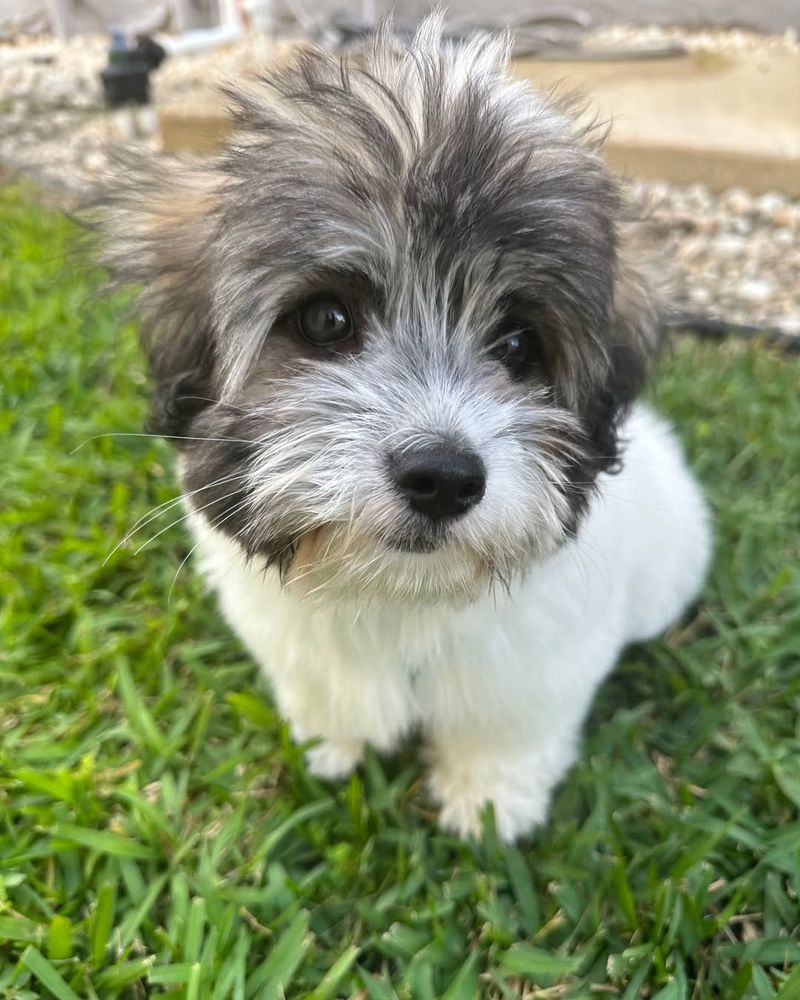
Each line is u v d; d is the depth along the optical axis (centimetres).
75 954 21
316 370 19
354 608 21
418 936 21
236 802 24
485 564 19
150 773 25
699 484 34
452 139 18
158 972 20
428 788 26
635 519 25
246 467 19
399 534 18
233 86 21
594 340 20
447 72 20
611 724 27
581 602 22
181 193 22
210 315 20
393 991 20
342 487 18
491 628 21
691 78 74
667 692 28
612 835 23
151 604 30
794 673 28
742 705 27
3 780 24
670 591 28
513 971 21
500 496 18
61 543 32
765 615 30
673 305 26
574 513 20
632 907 21
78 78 93
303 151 18
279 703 27
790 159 58
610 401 22
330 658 23
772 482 36
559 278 19
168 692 27
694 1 98
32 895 22
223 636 29
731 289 51
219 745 26
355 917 22
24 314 45
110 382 41
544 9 100
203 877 22
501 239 18
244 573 22
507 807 25
